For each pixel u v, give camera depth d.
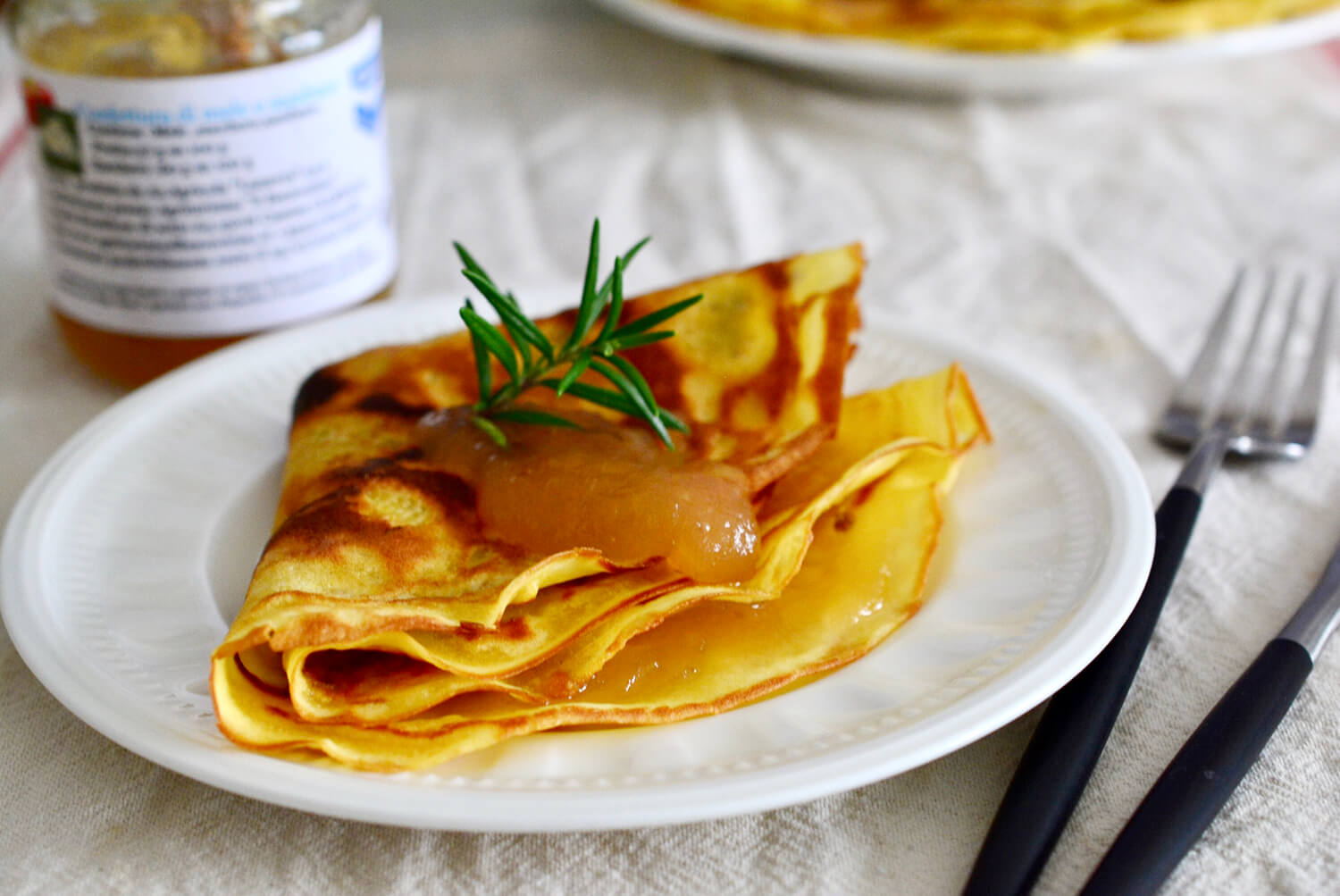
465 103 0.61
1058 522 0.36
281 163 0.43
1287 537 0.39
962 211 0.54
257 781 0.31
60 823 0.33
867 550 0.36
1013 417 0.39
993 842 0.32
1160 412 0.44
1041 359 0.46
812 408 0.38
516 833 0.33
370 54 0.44
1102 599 0.34
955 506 0.38
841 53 0.55
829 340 0.38
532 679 0.34
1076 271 0.50
